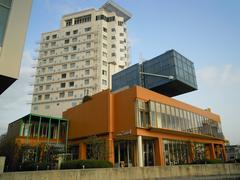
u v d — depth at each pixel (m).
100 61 60.94
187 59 44.31
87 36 64.62
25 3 11.10
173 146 26.48
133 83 46.03
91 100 28.62
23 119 28.22
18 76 9.92
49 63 63.06
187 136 29.16
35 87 61.31
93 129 26.78
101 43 63.31
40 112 57.81
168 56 41.81
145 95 24.75
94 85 57.44
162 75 40.56
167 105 27.25
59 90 58.75
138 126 22.44
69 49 63.81
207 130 34.22
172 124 26.78
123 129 23.58
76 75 59.66
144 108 24.09
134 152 24.31
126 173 17.59
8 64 9.79
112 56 63.72
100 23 66.19
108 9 73.38
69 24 70.31
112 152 23.64
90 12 68.31
